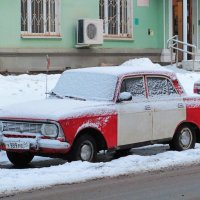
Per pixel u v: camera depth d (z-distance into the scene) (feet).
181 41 159.33
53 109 64.44
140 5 152.76
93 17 145.18
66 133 62.54
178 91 74.90
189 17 166.09
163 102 72.59
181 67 149.69
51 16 139.44
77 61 142.20
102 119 65.87
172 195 53.01
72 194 52.95
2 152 75.36
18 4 134.10
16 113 65.41
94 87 70.18
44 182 56.44
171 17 157.69
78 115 63.77
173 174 61.67
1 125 66.08
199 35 166.09
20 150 64.18
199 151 72.43
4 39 132.46
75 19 142.31
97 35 141.38
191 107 75.41
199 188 55.83
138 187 55.98
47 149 62.59
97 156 73.20
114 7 149.48
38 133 63.52
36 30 137.49
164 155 70.18
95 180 58.34
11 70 133.08
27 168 65.92
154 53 154.61
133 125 69.05
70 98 70.38
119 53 148.66
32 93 108.27
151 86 72.28
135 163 65.41
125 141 68.28
